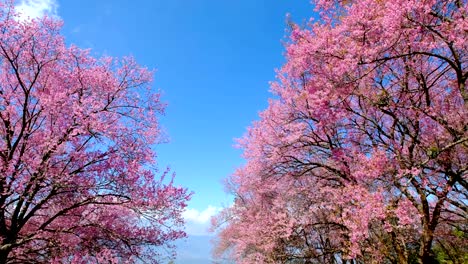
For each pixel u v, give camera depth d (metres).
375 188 9.43
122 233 11.12
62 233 10.20
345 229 11.30
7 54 9.92
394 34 7.46
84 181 10.18
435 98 9.43
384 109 8.79
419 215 7.83
